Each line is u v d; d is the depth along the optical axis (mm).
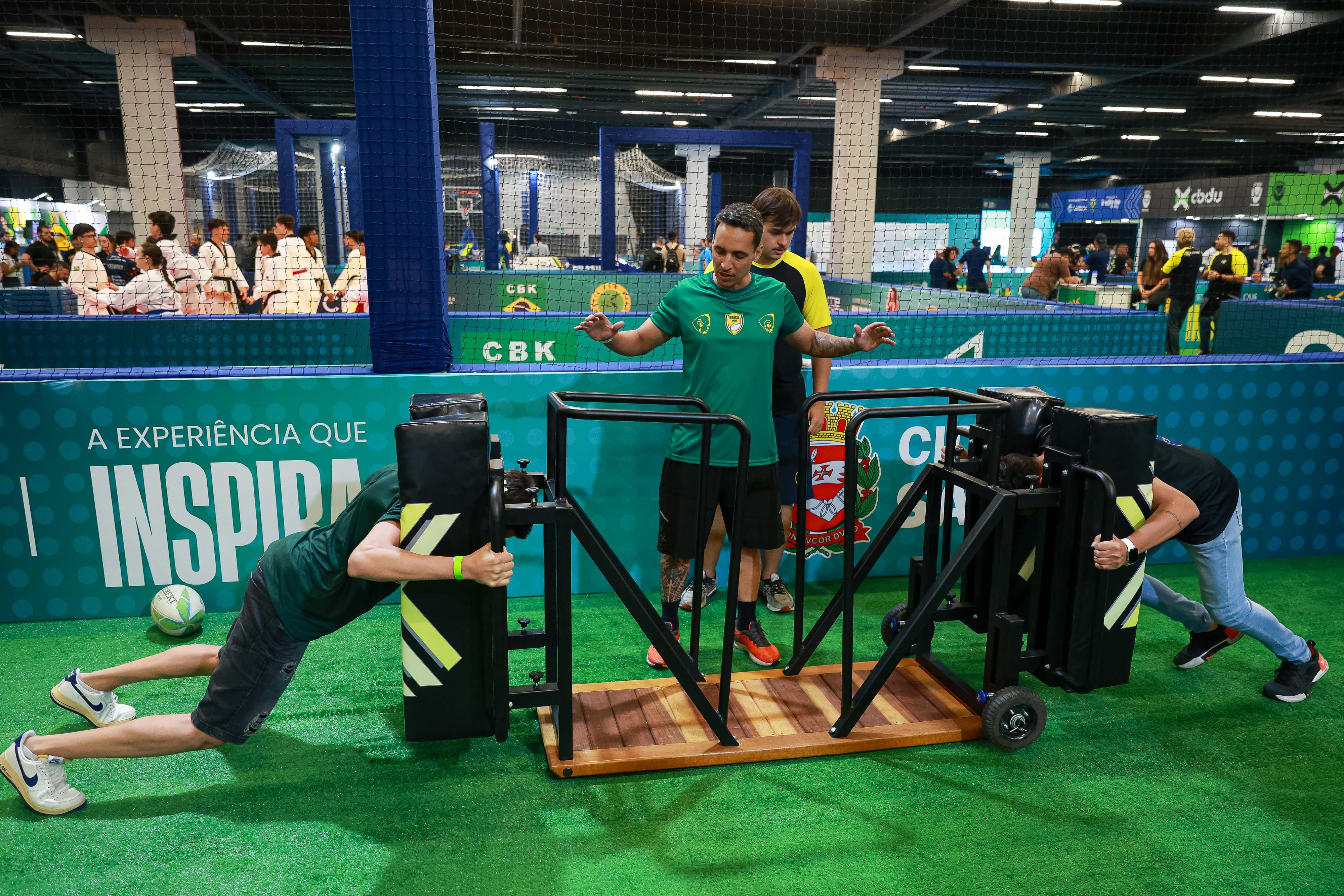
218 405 3172
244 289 7789
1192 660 2994
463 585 2074
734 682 2824
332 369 3355
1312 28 12195
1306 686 2797
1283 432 3973
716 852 2033
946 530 2771
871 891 1905
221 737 2088
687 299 2699
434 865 1974
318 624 2021
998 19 12305
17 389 3047
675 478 2787
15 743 2104
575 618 3363
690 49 11961
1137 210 19281
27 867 1940
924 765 2410
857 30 11906
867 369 3572
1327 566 3990
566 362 6125
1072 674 2414
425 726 2166
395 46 3080
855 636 3236
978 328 6375
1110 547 2221
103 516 3186
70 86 17812
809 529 3682
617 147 15914
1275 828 2141
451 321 6051
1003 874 1962
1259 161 26859
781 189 3029
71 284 7047
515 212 21406
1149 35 12742
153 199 11820
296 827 2100
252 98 18375
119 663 2920
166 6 11000
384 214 3207
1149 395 3826
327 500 3314
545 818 2156
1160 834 2111
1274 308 7723
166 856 1986
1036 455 2527
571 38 11594
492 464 2271
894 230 20516
